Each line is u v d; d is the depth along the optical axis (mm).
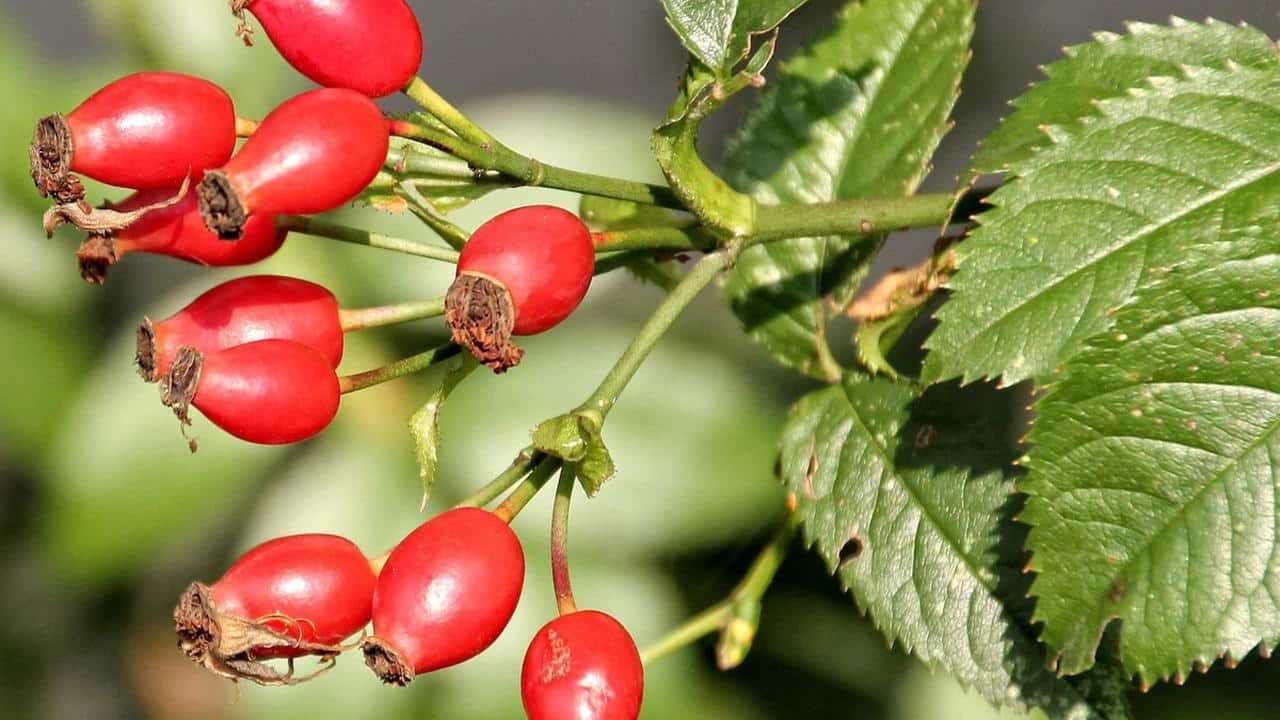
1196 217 475
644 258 508
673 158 490
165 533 577
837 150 543
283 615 477
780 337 532
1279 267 468
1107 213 478
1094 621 464
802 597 576
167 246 486
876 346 525
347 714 567
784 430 525
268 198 468
